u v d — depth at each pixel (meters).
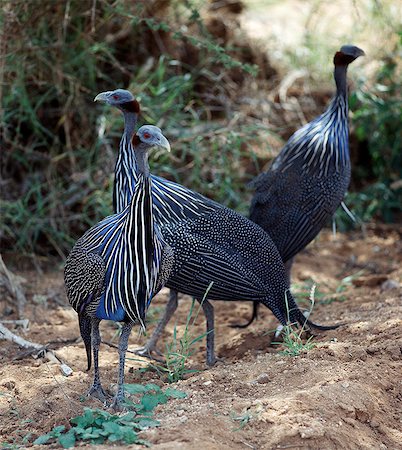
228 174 18.30
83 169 18.16
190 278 12.48
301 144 14.41
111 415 10.05
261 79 21.44
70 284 10.70
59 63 17.50
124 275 10.25
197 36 19.86
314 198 14.23
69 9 17.23
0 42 16.19
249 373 11.54
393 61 21.30
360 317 13.86
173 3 19.31
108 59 19.06
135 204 10.11
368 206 21.00
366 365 11.50
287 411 10.08
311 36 22.20
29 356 13.25
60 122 17.80
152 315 15.41
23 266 17.48
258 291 12.85
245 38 21.61
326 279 17.64
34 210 18.06
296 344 12.27
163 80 19.58
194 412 10.23
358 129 20.52
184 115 18.45
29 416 10.78
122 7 17.20
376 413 10.55
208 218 12.64
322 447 9.56
